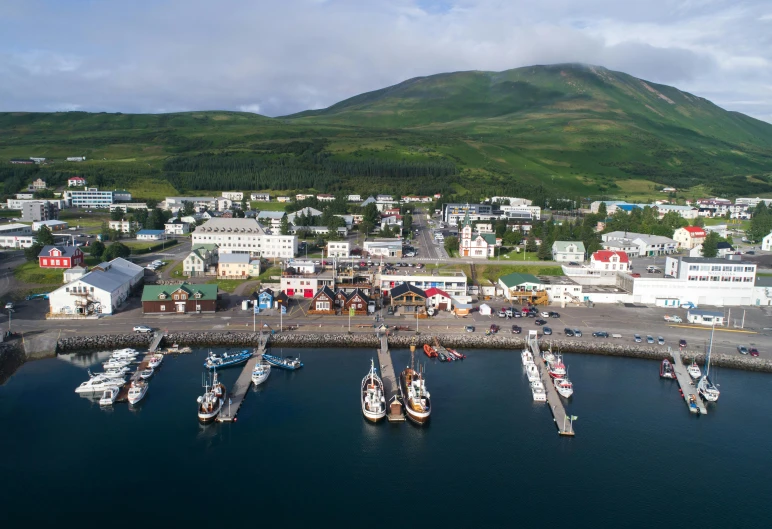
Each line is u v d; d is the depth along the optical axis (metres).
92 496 73.81
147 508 71.81
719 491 78.06
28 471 78.69
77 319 137.50
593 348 127.31
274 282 174.88
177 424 92.06
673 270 176.00
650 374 116.19
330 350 126.00
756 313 154.62
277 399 101.44
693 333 137.12
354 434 90.56
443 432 91.62
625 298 163.50
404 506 73.69
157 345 122.31
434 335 132.62
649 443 89.56
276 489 76.44
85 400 99.56
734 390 109.38
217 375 110.38
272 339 127.31
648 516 72.75
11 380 106.94
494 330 135.62
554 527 70.31
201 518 70.25
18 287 160.00
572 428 93.31
